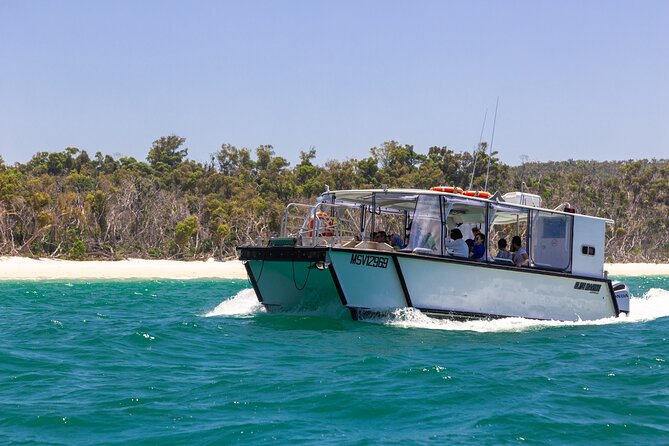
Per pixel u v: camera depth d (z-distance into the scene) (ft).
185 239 216.54
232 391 34.63
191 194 282.77
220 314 62.34
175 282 156.87
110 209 223.71
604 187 347.97
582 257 59.93
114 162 333.21
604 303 61.41
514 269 55.83
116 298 99.35
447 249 55.36
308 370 39.47
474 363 42.09
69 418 30.07
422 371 39.01
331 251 50.29
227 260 222.89
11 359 41.86
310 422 29.96
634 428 29.94
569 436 28.81
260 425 29.27
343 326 52.80
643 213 333.62
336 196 58.49
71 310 74.90
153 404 32.24
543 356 44.47
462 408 32.42
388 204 60.29
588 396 34.68
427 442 27.55
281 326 53.62
